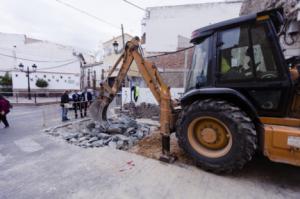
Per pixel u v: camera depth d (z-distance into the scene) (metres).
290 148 2.20
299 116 2.46
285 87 2.39
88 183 2.51
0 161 3.22
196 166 2.96
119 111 8.38
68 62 22.86
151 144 3.98
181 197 2.20
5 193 2.30
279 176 2.65
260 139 2.49
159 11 14.35
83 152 3.59
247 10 6.20
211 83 2.82
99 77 23.84
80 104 7.49
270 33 2.38
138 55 3.76
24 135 4.80
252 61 2.53
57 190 2.36
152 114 7.32
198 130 2.88
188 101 3.10
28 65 21.62
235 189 2.35
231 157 2.51
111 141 4.11
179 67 10.20
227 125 2.52
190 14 13.84
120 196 2.23
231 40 2.64
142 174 2.73
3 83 18.34
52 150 3.71
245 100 2.52
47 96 18.86
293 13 3.88
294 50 4.37
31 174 2.76
